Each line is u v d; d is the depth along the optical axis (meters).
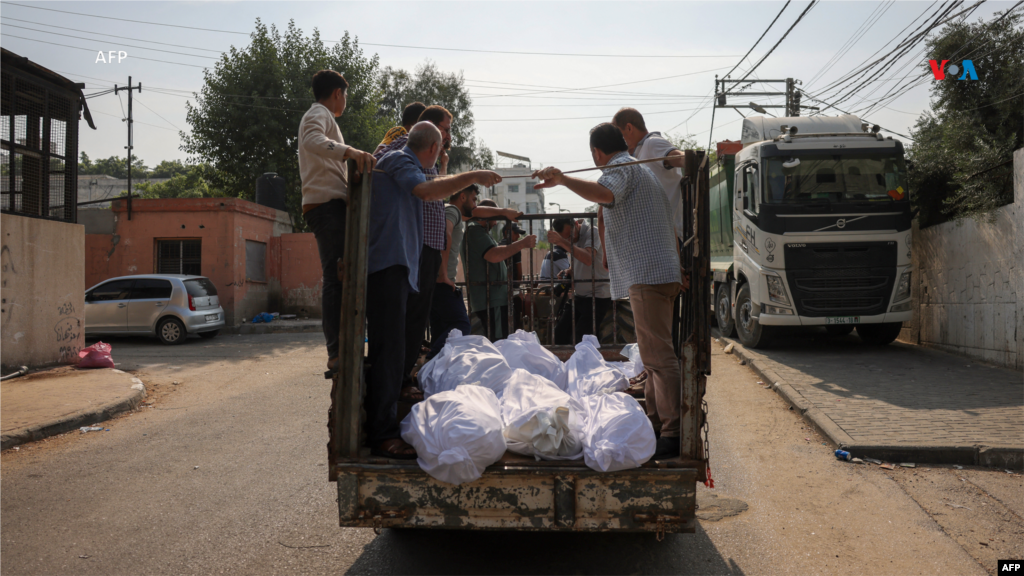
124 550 3.60
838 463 5.13
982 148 9.48
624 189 3.31
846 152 9.91
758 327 10.48
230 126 23.59
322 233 3.78
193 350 13.38
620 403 2.98
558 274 7.50
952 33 12.16
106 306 14.75
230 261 17.80
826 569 3.35
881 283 9.68
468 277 5.74
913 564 3.40
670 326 3.35
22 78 9.59
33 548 3.63
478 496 2.78
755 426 6.31
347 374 2.93
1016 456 4.97
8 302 9.30
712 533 3.83
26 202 9.82
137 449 5.77
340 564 3.41
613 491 2.76
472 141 41.28
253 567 3.38
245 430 6.45
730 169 12.26
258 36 24.22
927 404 6.56
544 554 3.53
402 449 2.95
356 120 24.98
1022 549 3.57
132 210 18.09
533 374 3.66
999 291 8.73
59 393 7.83
